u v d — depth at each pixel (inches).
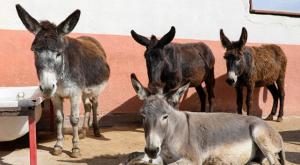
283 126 376.5
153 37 292.0
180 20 394.0
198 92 379.9
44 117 331.6
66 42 235.8
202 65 349.4
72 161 238.4
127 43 370.3
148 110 168.7
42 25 224.1
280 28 442.6
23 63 330.6
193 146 186.4
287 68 439.5
